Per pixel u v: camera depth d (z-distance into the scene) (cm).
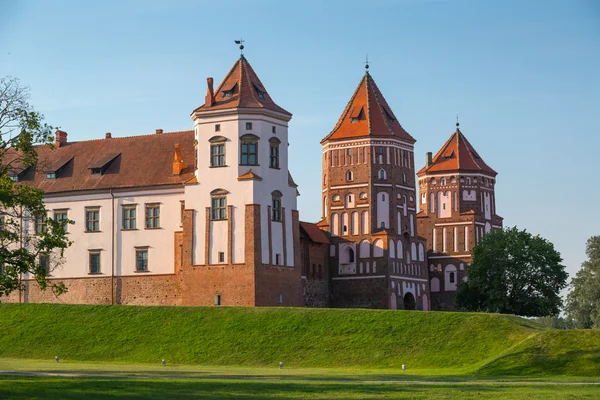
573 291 15112
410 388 5991
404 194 15388
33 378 6125
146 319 10325
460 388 6019
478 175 18162
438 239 18012
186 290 11400
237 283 11144
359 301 14812
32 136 7875
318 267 14662
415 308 15325
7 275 7612
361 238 14962
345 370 8219
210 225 11388
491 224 18338
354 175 15212
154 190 12075
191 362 9162
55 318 10575
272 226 11456
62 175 12775
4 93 7775
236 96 11612
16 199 7825
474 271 14400
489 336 8875
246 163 11381
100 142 13112
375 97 15638
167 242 11938
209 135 11556
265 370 8125
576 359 7712
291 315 9994
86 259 12331
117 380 6062
